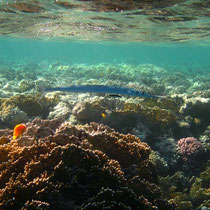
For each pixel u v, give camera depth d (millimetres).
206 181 1888
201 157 2160
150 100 2875
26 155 1262
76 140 1363
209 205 1621
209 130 2492
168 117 2363
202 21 4449
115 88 1346
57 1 3297
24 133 1538
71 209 1065
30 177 1144
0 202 1009
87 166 1197
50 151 1281
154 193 1296
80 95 3346
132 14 3982
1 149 1328
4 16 4684
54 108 2566
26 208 955
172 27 5320
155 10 3602
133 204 1088
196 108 2678
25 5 3672
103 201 998
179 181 1840
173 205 1352
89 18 4586
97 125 1846
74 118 2387
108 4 3346
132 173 1404
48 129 1564
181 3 3117
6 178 1176
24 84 4223
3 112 2238
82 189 1143
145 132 2246
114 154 1479
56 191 1048
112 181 1146
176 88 4707
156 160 1896
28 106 2453
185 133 2443
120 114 2324
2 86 4691
